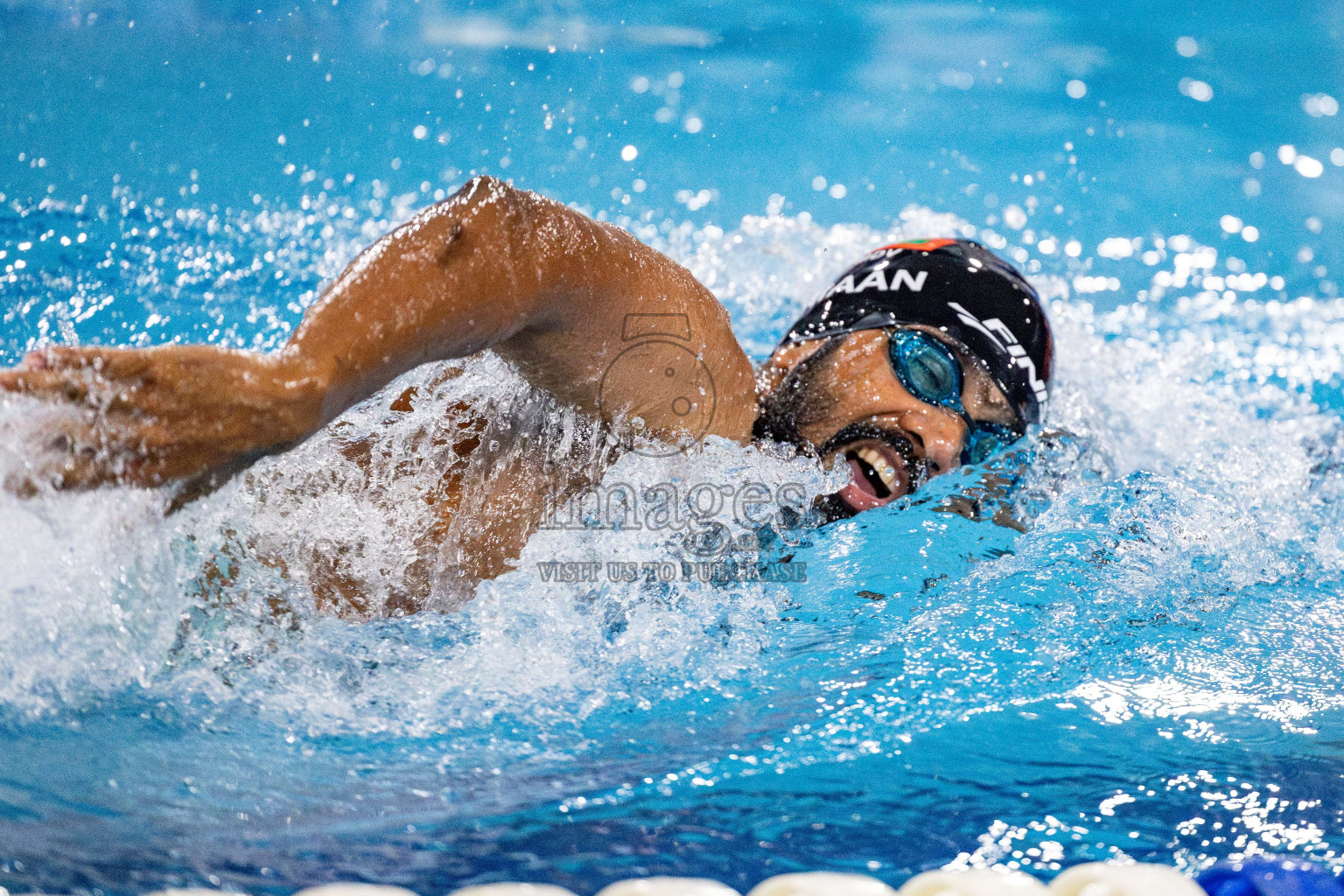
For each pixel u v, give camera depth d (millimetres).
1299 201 15555
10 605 4371
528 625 5102
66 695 4434
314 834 3900
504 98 17016
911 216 14375
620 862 3908
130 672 4527
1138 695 5191
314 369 3779
